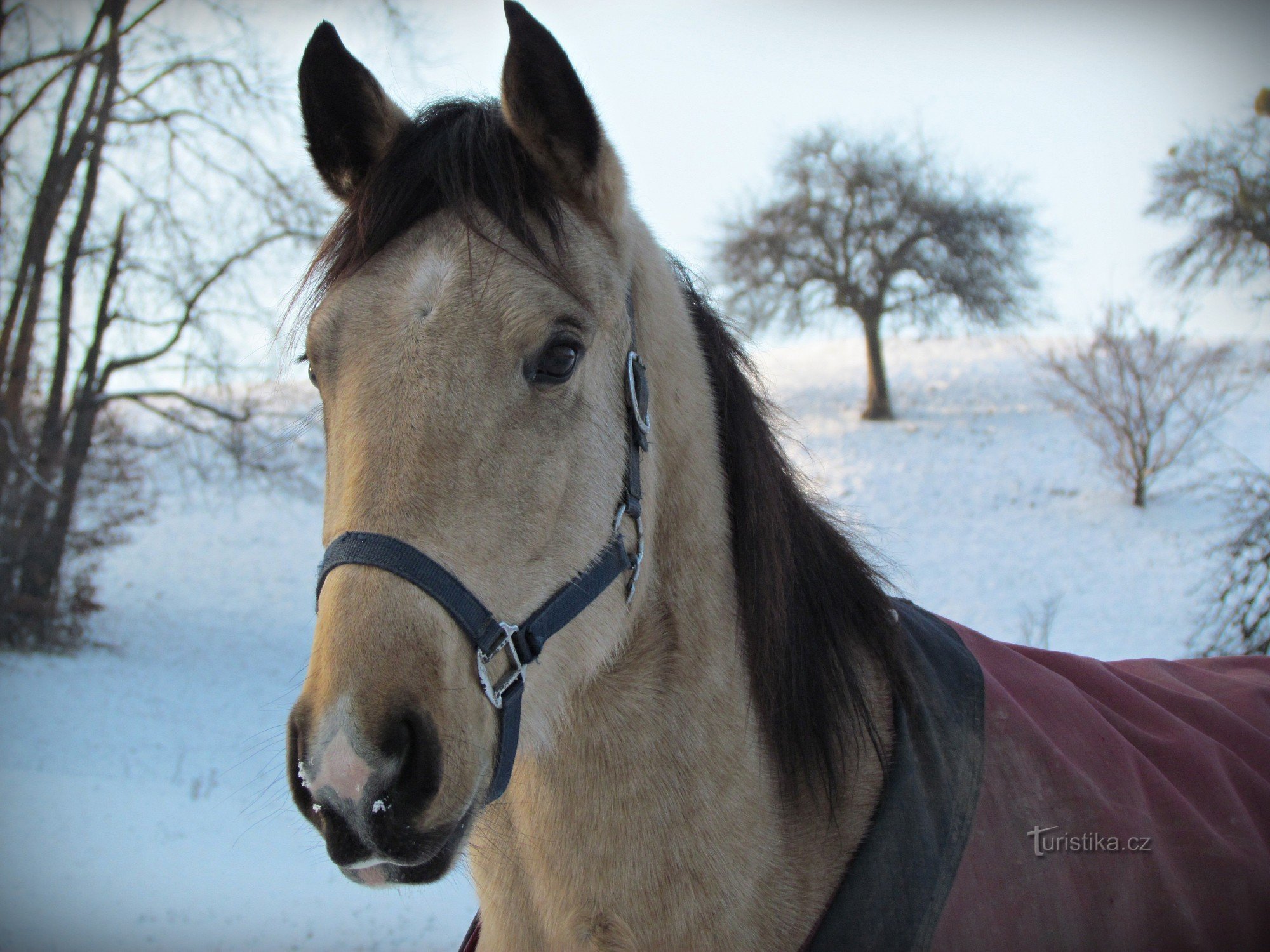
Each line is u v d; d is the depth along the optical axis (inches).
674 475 75.7
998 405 1187.3
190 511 982.4
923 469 960.9
